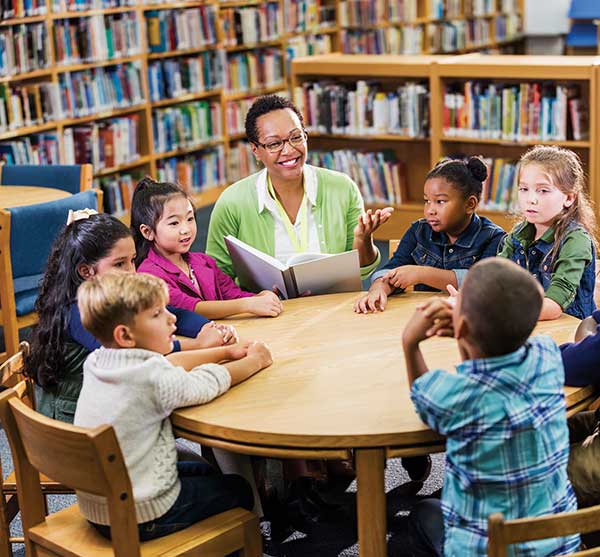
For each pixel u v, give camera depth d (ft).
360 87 20.63
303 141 9.77
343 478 10.04
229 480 7.22
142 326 6.67
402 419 6.43
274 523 8.98
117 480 6.05
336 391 6.97
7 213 11.73
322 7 28.09
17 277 12.73
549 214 8.82
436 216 9.44
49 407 8.17
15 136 20.26
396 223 20.86
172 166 24.22
